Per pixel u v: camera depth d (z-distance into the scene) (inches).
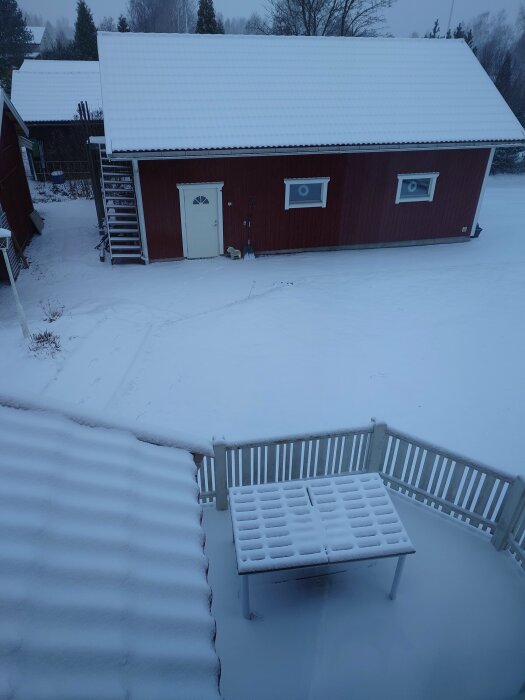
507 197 727.7
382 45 580.4
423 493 226.4
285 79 538.6
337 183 523.2
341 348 360.2
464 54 590.2
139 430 140.4
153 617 97.3
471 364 342.3
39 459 120.1
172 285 468.8
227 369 335.9
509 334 379.2
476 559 202.8
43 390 309.4
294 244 549.0
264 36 568.1
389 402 303.9
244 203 514.0
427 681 157.6
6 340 363.6
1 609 87.7
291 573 194.9
